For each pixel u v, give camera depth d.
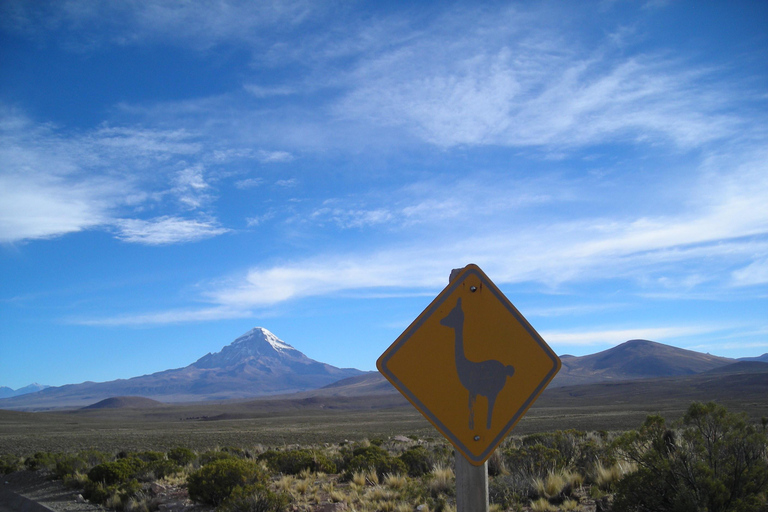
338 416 161.38
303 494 13.23
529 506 9.66
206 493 12.87
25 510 15.23
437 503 10.08
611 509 7.30
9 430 93.56
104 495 15.25
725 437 6.96
